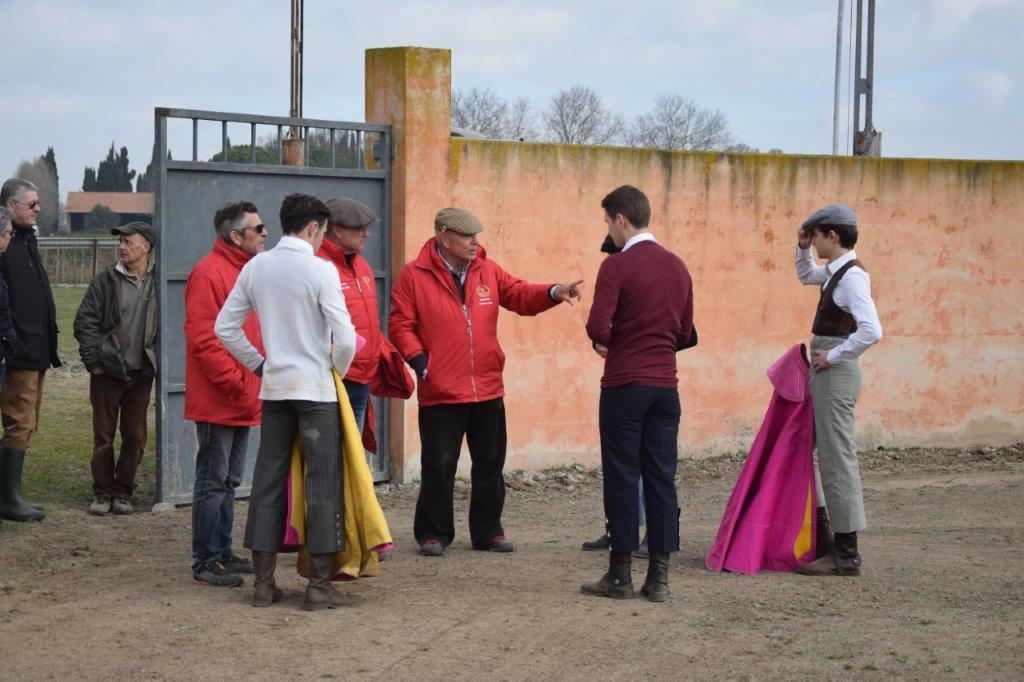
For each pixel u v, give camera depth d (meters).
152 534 7.39
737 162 10.62
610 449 6.05
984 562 7.02
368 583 6.36
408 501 8.70
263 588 5.82
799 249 7.03
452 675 4.94
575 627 5.61
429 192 9.12
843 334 6.63
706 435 10.69
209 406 6.11
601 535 7.79
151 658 5.06
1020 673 5.02
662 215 10.33
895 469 10.58
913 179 11.27
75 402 13.17
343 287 6.62
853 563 6.65
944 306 11.46
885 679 4.95
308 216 5.63
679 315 6.05
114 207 77.94
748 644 5.39
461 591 6.22
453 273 7.02
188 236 8.09
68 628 5.45
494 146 9.44
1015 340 11.72
